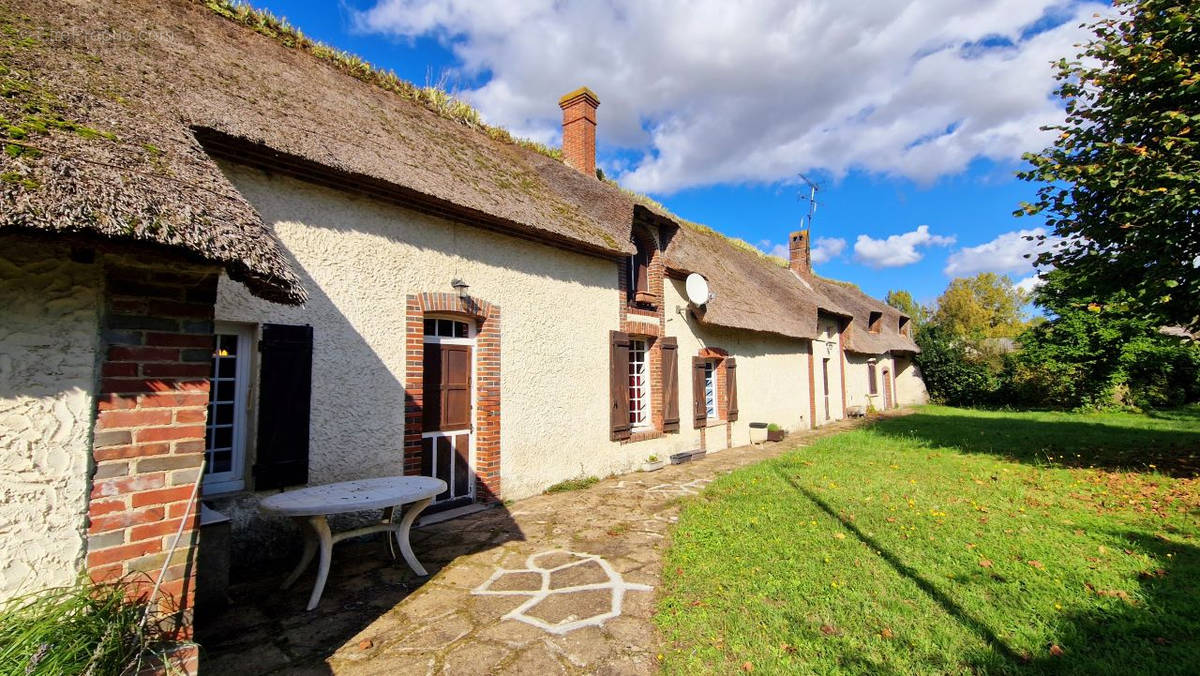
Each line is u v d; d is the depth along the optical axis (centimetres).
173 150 298
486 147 937
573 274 866
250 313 487
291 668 315
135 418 255
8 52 327
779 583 419
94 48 462
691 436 1159
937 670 297
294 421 506
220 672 310
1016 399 2369
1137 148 628
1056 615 361
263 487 482
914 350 2694
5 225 199
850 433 1477
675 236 1113
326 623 372
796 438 1498
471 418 721
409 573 466
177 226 238
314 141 542
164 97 445
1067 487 743
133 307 258
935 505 654
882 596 393
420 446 622
